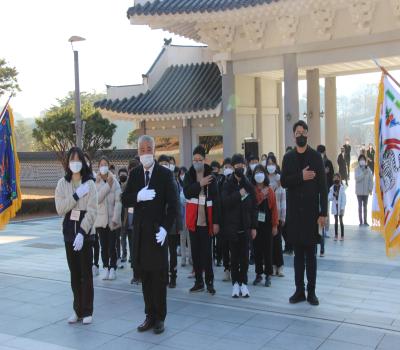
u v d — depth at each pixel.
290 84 14.91
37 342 5.87
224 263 8.64
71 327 6.37
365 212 14.59
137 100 18.72
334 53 14.26
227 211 7.50
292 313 6.69
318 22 14.05
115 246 8.99
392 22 13.27
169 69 19.75
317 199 6.98
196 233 7.81
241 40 15.88
